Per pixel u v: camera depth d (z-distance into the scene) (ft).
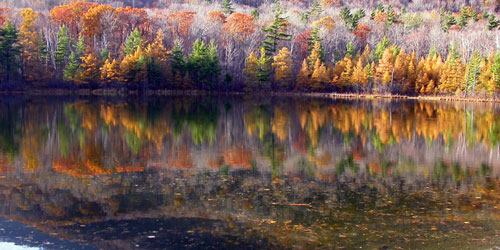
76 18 247.29
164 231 28.91
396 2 451.94
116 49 236.02
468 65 202.18
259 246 26.61
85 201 35.17
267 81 223.10
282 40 255.29
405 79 217.97
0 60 187.42
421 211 33.42
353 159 53.93
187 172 45.62
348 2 437.58
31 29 212.23
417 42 277.03
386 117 106.42
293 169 47.85
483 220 31.48
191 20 269.64
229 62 228.22
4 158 51.42
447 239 27.91
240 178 43.32
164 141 65.72
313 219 31.37
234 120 95.91
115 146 60.59
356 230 29.27
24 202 34.71
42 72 197.67
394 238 27.99
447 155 56.95
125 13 252.83
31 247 26.30
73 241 27.27
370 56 238.07
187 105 140.97
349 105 149.48
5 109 113.29
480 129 84.28
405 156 56.08
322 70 222.28
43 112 106.73
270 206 34.24
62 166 47.52
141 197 36.27
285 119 99.35
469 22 327.67
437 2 456.45
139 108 124.26
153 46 219.61
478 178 44.29
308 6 428.15
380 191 39.09
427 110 130.41
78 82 198.80
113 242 27.12
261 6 427.33
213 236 28.07
